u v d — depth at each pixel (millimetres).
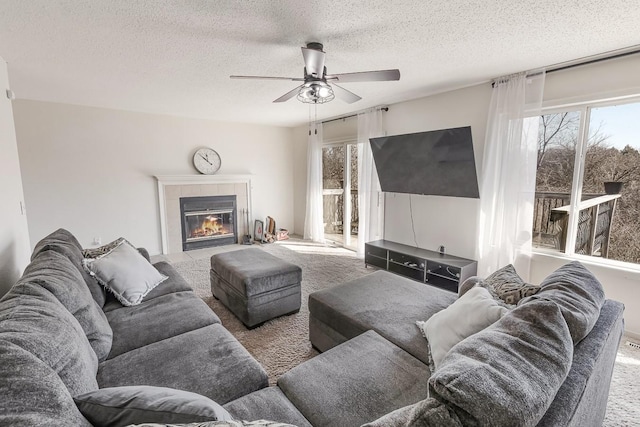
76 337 1150
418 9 1787
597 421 1313
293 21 1918
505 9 1786
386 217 4465
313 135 5516
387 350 1553
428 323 1665
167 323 1848
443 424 658
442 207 3760
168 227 4871
